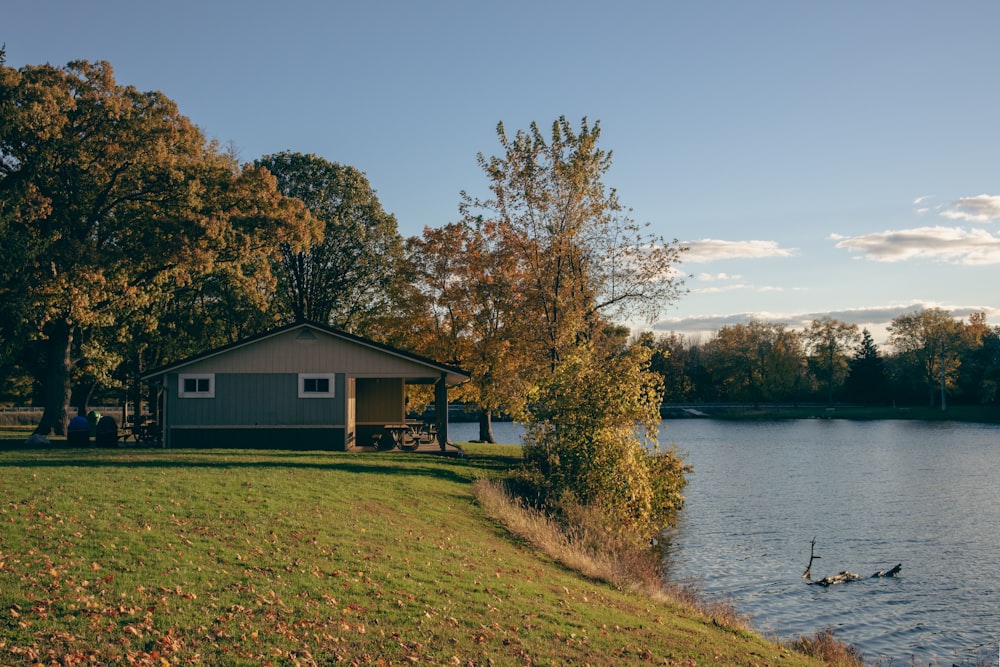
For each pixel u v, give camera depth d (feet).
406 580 41.16
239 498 57.16
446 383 108.06
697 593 66.33
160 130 108.58
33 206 101.65
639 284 118.11
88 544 40.50
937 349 374.63
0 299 100.37
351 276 186.60
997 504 115.85
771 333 396.78
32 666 25.95
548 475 85.61
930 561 82.89
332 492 64.18
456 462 97.30
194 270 116.88
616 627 39.99
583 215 115.75
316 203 180.96
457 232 136.87
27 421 170.30
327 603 35.63
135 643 28.86
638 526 81.05
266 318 171.63
